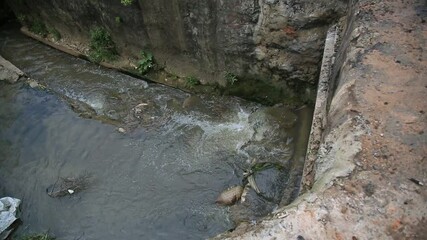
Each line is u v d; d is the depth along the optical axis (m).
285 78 7.07
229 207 6.14
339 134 4.04
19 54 9.40
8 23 10.24
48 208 6.52
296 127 6.93
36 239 6.10
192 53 7.68
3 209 6.40
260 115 7.23
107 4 7.95
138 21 7.80
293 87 7.12
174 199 6.39
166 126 7.43
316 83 6.89
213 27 7.08
